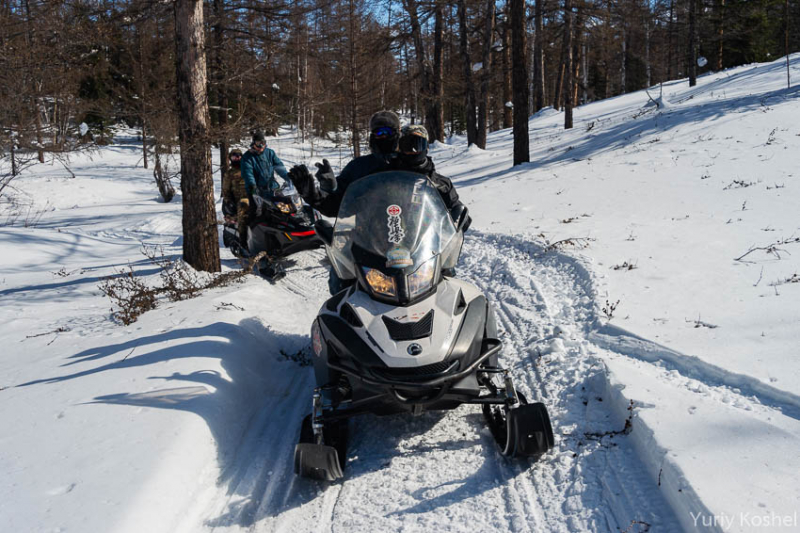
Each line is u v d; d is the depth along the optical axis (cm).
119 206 2541
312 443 332
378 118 435
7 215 2302
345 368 337
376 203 400
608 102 3594
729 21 3966
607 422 349
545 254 732
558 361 443
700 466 268
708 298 498
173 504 293
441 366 330
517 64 1745
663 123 1834
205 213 845
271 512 313
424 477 332
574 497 291
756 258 596
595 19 2795
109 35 1091
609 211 954
